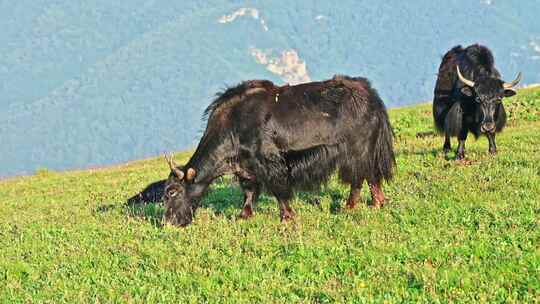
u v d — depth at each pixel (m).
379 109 16.58
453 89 21.97
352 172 16.16
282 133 15.88
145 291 11.47
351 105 16.14
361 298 10.12
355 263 11.83
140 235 15.40
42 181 34.44
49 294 11.82
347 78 16.81
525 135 25.56
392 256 11.95
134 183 27.64
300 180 16.06
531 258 11.09
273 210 16.88
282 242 13.40
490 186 16.23
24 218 20.77
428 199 15.69
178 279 11.93
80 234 16.23
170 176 16.59
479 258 11.56
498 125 21.31
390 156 16.73
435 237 12.77
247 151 16.09
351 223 14.32
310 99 16.06
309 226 14.67
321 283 11.14
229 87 16.97
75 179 33.19
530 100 37.97
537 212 13.81
